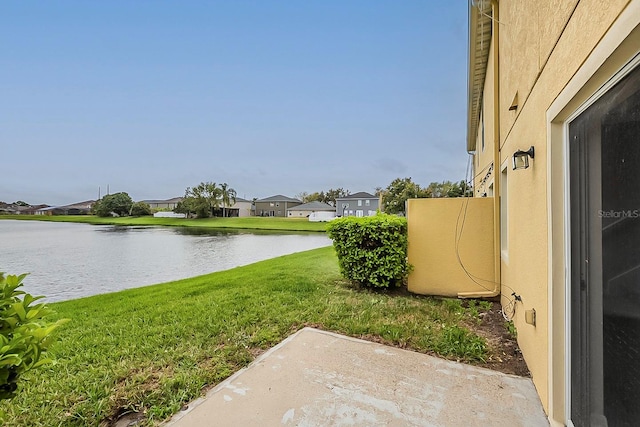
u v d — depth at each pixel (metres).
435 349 3.39
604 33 1.45
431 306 4.93
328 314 4.55
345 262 6.11
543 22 2.45
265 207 70.19
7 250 17.41
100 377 2.87
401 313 4.59
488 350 3.36
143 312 4.90
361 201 52.69
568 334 2.13
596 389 1.82
